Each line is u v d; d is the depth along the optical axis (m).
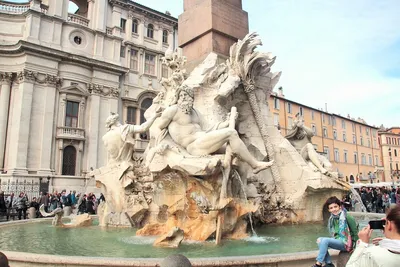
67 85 29.42
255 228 7.36
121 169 8.23
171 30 37.69
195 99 7.86
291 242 5.95
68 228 8.16
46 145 27.44
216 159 5.94
